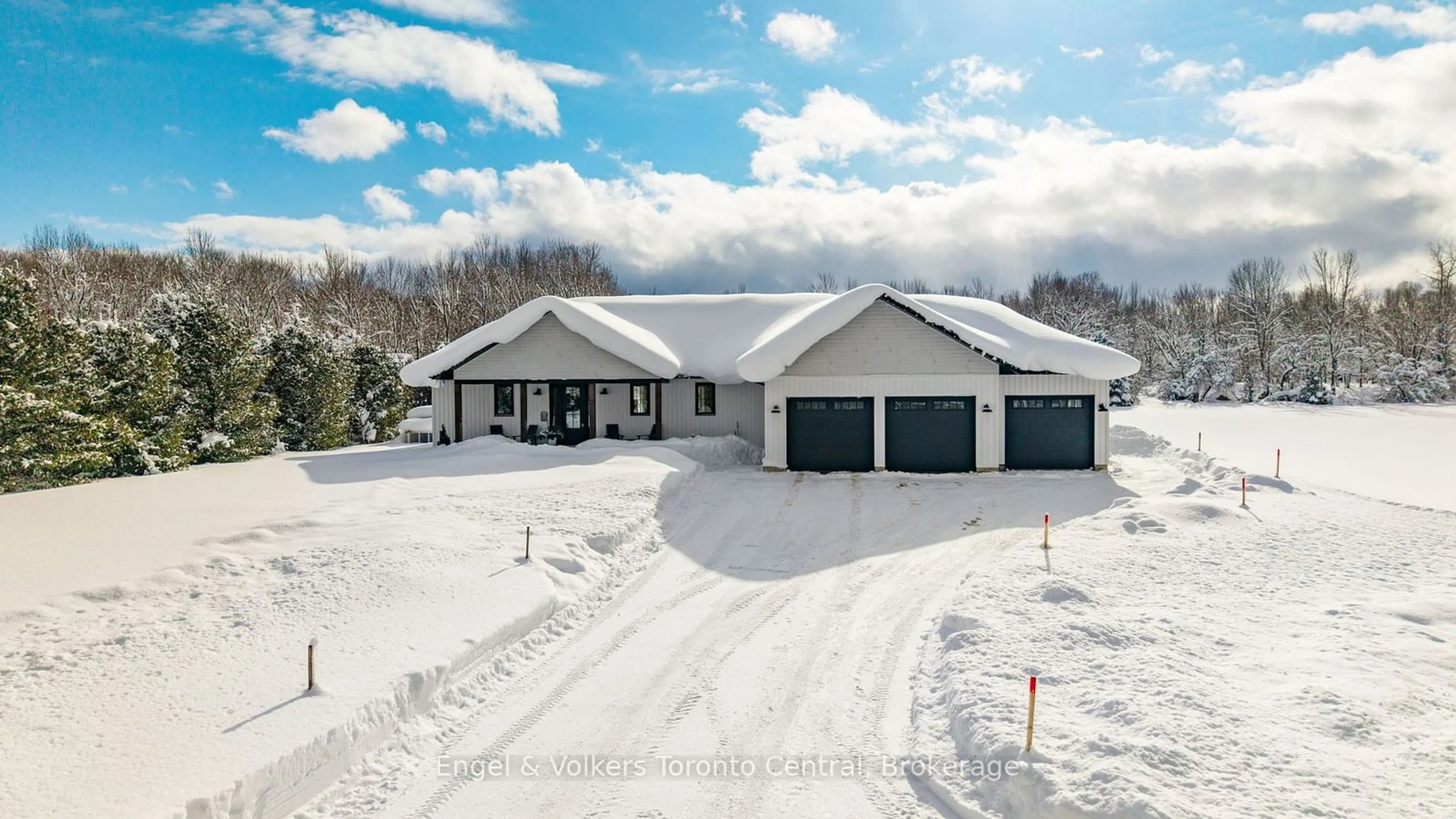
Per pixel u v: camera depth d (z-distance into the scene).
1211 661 8.91
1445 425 41.03
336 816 6.80
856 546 16.12
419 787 7.24
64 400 20.44
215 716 7.43
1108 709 7.56
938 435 24.30
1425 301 70.25
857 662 10.11
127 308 49.03
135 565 11.72
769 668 9.93
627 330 27.61
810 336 23.95
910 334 24.22
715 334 29.02
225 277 60.03
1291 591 11.86
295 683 8.17
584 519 15.76
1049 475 23.61
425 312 63.56
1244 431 37.75
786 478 23.08
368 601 10.67
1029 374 24.53
